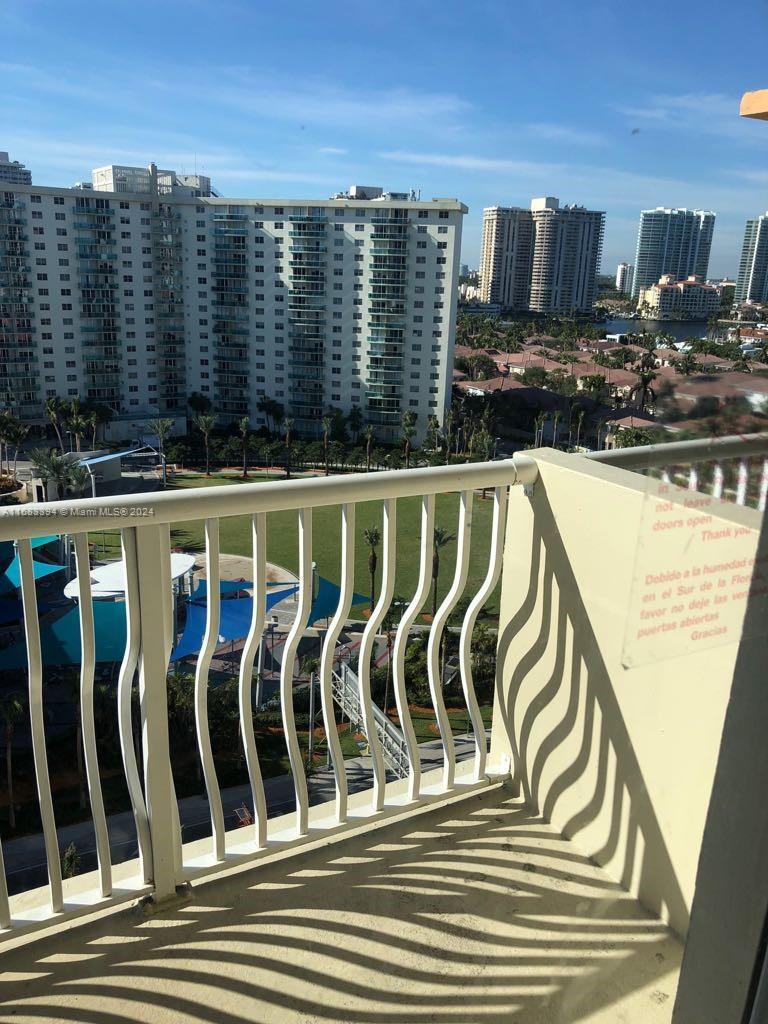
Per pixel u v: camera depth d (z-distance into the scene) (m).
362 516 41.19
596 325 103.81
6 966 1.61
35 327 60.88
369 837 2.03
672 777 1.69
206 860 1.84
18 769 16.89
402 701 2.05
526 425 60.75
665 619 1.15
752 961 1.05
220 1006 1.54
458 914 1.79
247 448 59.22
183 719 15.61
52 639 16.94
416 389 64.69
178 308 66.88
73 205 60.28
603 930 1.75
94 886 1.83
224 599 20.98
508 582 2.15
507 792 2.25
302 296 64.62
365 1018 1.53
